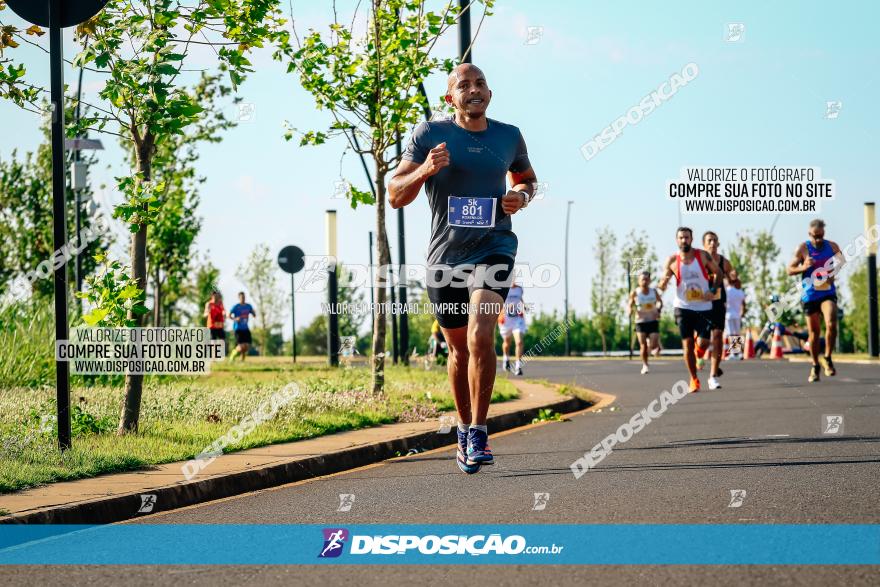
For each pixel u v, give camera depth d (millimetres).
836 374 18609
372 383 12469
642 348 20984
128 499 6270
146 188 8648
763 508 5699
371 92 12406
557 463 8039
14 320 14766
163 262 24578
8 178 22891
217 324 26344
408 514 5887
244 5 8961
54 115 7559
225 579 4438
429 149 6062
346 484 7379
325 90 12227
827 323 16109
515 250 6227
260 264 37875
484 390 5934
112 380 14000
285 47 12047
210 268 31797
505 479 7227
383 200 12648
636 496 6238
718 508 5738
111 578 4520
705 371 21188
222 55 8977
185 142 22375
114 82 8297
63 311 7684
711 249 14633
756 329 31375
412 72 12188
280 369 19875
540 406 12586
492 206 6059
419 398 12539
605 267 40562
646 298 20828
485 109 6086
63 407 7684
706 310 14531
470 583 4254
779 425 10430
